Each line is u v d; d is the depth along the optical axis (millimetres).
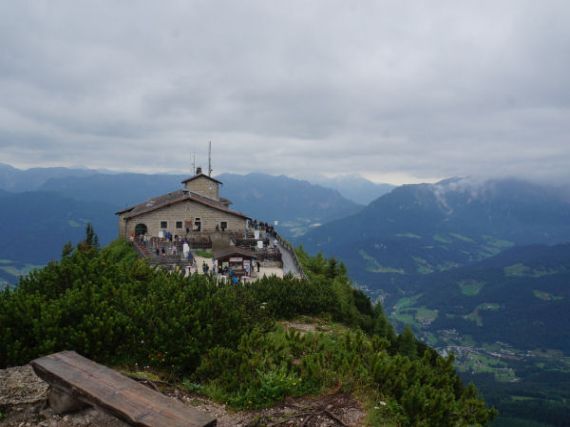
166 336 11094
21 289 13328
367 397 9336
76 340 10266
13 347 9805
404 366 10781
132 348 10977
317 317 23516
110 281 13797
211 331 11695
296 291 23922
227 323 12578
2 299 11547
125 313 12047
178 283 15516
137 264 17984
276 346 12500
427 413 8922
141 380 9641
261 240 48375
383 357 11344
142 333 11078
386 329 33781
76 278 14539
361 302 41656
